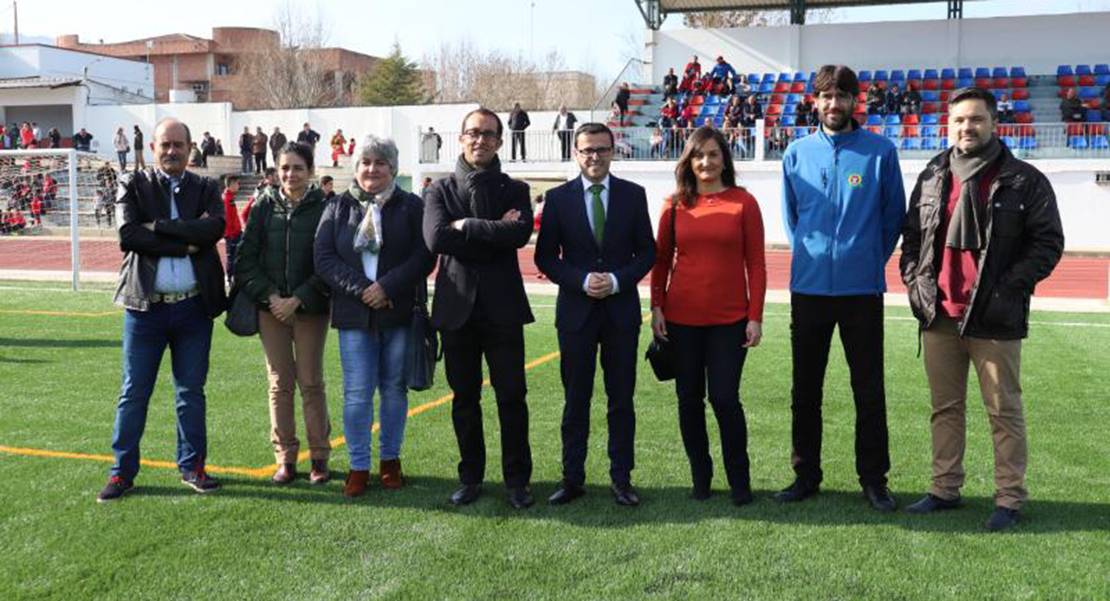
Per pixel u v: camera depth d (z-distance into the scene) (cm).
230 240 1309
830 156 409
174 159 429
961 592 327
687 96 2528
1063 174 1955
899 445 519
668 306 425
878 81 2462
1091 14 2419
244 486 452
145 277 421
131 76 4231
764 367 743
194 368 441
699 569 348
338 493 441
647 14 2747
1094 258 1872
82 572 347
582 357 418
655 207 2170
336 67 5753
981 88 385
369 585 336
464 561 358
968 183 385
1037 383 678
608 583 336
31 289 1334
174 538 381
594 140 412
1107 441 525
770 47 2656
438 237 400
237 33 5675
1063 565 349
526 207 417
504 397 418
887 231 413
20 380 695
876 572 344
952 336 402
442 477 467
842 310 410
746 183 2098
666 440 535
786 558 358
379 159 430
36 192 2372
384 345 444
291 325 453
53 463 486
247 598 326
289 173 445
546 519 405
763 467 482
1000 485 394
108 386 676
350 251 427
